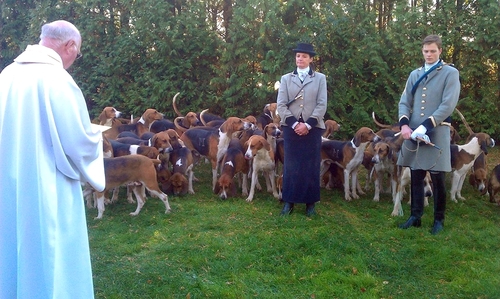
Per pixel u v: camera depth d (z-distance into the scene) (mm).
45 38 3027
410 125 5418
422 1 10961
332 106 10898
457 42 10719
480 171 7418
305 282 4379
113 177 6043
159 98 11453
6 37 13336
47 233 2787
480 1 10547
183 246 5160
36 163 2797
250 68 11523
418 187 5684
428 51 5262
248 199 7023
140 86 11922
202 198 7223
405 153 5523
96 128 3088
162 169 7305
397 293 4180
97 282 4312
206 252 4980
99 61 12273
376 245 5203
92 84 12141
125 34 11734
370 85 11023
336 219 6094
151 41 11523
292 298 4062
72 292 2922
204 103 11797
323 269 4621
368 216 6363
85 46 11945
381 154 6555
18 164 2803
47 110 2828
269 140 7508
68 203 2912
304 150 5906
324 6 11188
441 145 5289
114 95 11898
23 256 2787
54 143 2842
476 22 10531
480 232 5691
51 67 2936
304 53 5742
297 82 5789
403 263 4750
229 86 11695
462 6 11023
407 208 6730
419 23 10773
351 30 10906
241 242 5289
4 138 2838
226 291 4133
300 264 4727
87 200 6695
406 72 10781
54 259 2807
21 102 2828
